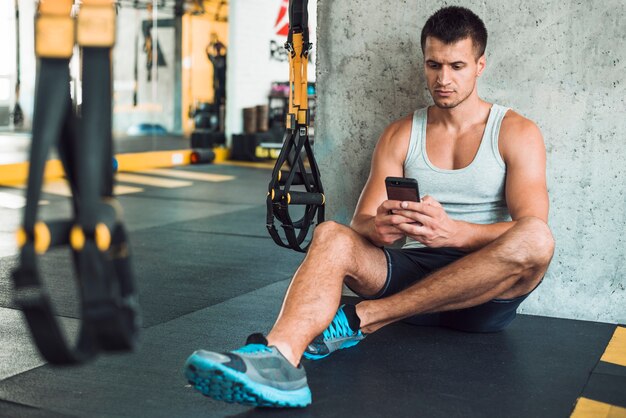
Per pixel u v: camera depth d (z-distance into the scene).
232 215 5.49
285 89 11.16
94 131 0.81
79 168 0.82
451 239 2.10
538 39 2.60
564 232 2.66
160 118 12.58
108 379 2.02
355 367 2.12
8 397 1.87
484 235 2.12
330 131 2.95
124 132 11.89
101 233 0.81
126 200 6.28
